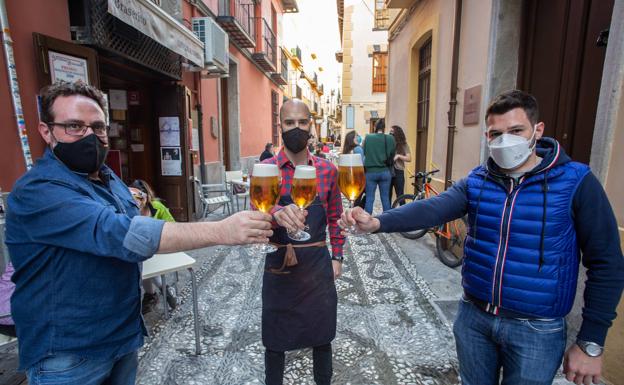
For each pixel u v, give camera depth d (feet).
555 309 4.25
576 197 4.14
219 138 28.94
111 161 13.29
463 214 5.17
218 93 28.60
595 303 4.09
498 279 4.53
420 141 24.11
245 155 37.17
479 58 13.26
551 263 4.23
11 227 3.65
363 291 12.07
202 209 24.22
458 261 13.93
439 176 17.75
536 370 4.37
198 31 21.01
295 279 5.80
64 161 3.88
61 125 3.81
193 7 23.26
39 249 3.57
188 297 11.73
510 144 4.27
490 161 4.91
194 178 21.81
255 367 8.19
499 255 4.53
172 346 8.96
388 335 9.40
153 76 18.66
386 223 4.73
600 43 8.30
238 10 32.45
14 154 9.54
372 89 51.06
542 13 10.91
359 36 50.60
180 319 10.29
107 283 3.89
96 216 3.36
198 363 8.32
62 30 11.41
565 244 4.21
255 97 41.32
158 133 20.20
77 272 3.68
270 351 6.15
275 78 51.16
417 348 8.83
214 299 11.60
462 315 5.20
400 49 27.22
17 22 9.78
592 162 7.76
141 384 7.61
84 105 3.87
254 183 4.11
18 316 3.76
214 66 21.52
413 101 24.52
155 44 16.72
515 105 4.39
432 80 18.85
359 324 9.95
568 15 9.71
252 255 15.98
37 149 10.36
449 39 16.57
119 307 4.08
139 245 3.17
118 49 13.69
